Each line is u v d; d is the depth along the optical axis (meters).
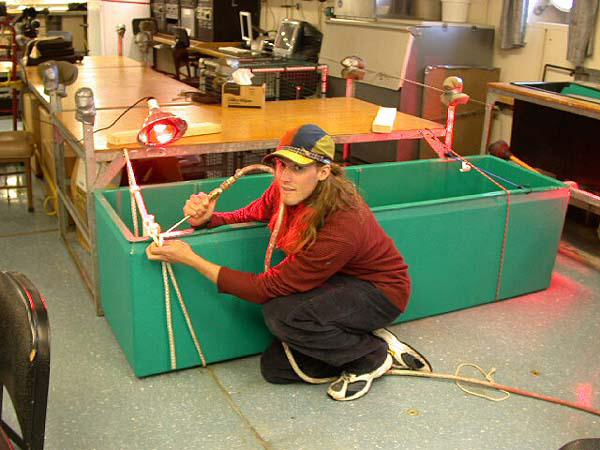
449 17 5.21
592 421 2.27
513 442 2.15
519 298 3.16
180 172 3.73
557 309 3.07
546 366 2.60
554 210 3.07
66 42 5.00
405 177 3.27
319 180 2.11
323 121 3.41
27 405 1.24
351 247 2.13
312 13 6.34
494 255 2.97
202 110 3.57
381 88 5.08
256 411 2.26
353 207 2.15
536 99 3.83
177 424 2.18
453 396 2.38
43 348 1.23
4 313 1.34
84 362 2.52
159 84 4.43
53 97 3.34
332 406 2.30
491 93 4.16
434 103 5.03
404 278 2.32
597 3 4.33
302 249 2.14
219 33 6.63
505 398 2.38
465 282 2.95
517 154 4.43
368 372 2.38
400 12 5.56
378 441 2.12
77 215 3.19
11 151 3.99
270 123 3.31
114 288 2.52
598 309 3.09
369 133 3.20
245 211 2.51
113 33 7.22
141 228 2.78
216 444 2.09
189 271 2.32
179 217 2.86
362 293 2.24
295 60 5.52
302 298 2.21
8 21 5.64
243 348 2.54
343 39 5.39
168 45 6.16
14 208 4.21
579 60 4.45
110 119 3.23
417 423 2.22
